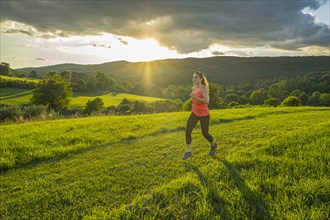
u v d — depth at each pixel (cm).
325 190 416
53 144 858
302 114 1516
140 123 1281
